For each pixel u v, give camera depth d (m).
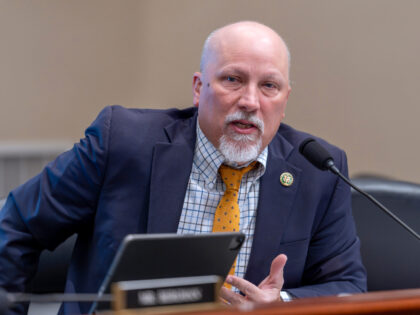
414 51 11.26
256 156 5.21
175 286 3.37
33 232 5.26
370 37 11.84
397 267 6.68
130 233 5.20
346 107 12.18
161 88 14.62
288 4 12.74
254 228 5.43
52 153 14.08
